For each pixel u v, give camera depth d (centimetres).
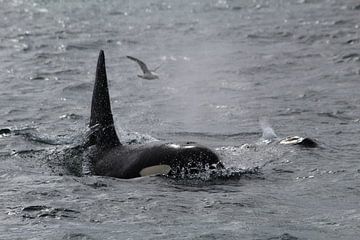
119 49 10762
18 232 3006
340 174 4247
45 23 13912
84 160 4662
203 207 3447
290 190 3872
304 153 4806
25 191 3775
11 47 10825
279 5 16950
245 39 11669
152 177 4131
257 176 4225
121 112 6575
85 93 7512
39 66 9175
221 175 4159
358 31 12194
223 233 2978
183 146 4262
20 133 5588
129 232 2998
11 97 7175
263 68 9012
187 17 14950
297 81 8131
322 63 9294
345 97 7169
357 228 3064
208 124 6094
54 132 5662
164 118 6344
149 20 14450
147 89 7781
